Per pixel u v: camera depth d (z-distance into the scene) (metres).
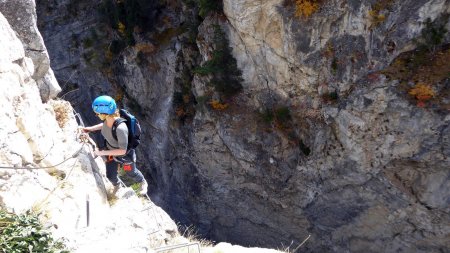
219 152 18.39
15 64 6.08
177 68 19.84
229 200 19.02
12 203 4.73
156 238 6.94
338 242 16.59
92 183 6.34
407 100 13.46
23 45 7.11
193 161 19.62
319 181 16.06
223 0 16.09
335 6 14.22
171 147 20.73
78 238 4.92
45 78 7.50
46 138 6.10
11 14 7.03
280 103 16.55
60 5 25.14
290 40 15.11
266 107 16.86
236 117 17.52
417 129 13.42
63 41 25.36
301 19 14.66
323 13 14.38
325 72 15.05
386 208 14.98
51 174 5.88
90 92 24.91
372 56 14.09
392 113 13.77
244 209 18.70
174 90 20.12
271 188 17.44
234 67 16.97
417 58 13.59
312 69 15.18
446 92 13.05
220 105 17.70
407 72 13.66
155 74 21.08
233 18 15.91
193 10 19.20
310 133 15.81
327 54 14.84
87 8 24.42
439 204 13.69
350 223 16.02
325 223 16.64
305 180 16.44
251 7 15.24
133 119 6.26
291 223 17.59
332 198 16.00
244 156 17.61
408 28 13.45
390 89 13.70
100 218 5.89
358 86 14.31
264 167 17.30
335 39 14.61
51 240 4.32
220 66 16.92
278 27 15.24
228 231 19.59
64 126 7.18
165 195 22.09
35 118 6.03
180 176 20.67
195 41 18.89
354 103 14.36
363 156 14.64
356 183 15.21
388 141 14.02
